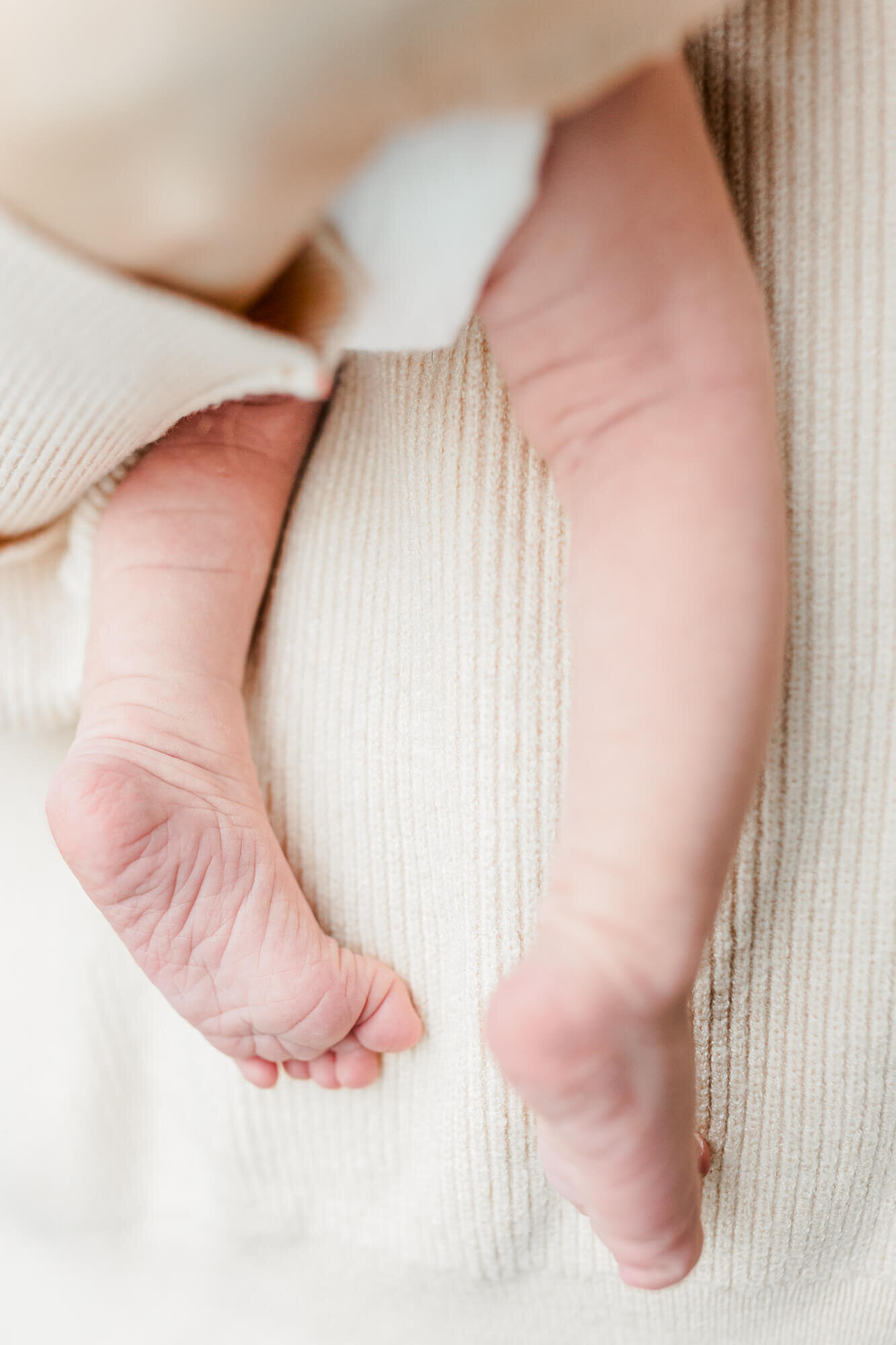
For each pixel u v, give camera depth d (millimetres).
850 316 303
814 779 315
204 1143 376
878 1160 337
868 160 300
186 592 333
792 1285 352
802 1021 327
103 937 383
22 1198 389
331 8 222
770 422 284
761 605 281
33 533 333
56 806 317
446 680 326
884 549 307
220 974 333
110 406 288
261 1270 382
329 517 346
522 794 322
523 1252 356
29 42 231
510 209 265
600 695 285
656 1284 318
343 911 350
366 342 284
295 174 252
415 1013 347
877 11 297
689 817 281
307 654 347
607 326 279
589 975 283
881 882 318
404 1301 373
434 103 250
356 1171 365
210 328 270
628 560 283
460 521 321
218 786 331
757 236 303
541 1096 286
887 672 311
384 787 343
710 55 301
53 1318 389
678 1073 295
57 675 360
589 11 243
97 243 257
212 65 229
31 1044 386
